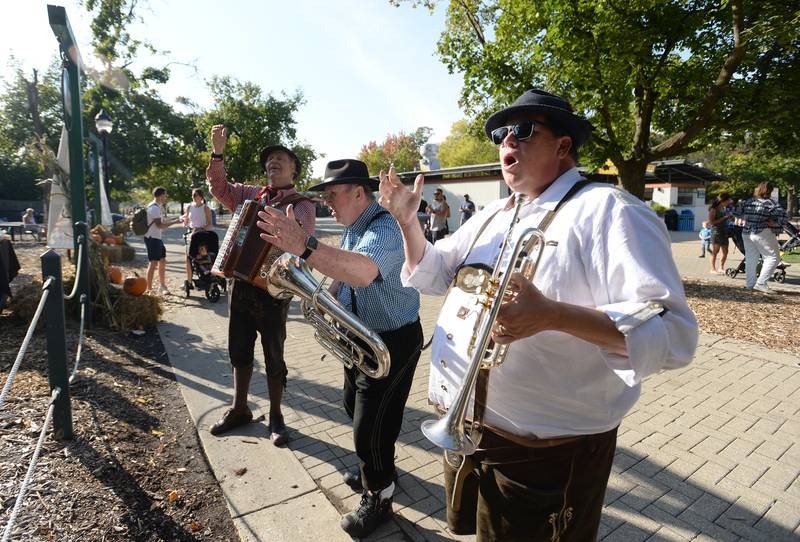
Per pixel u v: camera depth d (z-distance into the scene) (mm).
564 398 1445
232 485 2809
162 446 3207
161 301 6344
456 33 9172
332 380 4441
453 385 1607
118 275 6574
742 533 2475
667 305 1224
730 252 14891
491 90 8680
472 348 1486
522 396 1472
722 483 2881
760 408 3852
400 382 2402
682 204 27781
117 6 21906
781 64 7613
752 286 8719
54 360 2990
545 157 1552
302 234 1847
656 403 3945
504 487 1541
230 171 27859
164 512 2555
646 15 7305
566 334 1389
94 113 23219
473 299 1593
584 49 7293
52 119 27109
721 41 7969
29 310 5434
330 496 2760
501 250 1402
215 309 7199
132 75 24516
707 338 5691
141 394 4000
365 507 2457
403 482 2906
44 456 2885
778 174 26281
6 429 3129
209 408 3795
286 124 28734
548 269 1401
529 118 1553
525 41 8109
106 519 2445
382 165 50969
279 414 3379
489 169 21109
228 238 3031
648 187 28359
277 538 2404
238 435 3389
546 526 1510
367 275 2037
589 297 1381
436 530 2494
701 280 9812
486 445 1575
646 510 2646
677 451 3229
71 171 5316
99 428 3293
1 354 4500
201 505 2646
